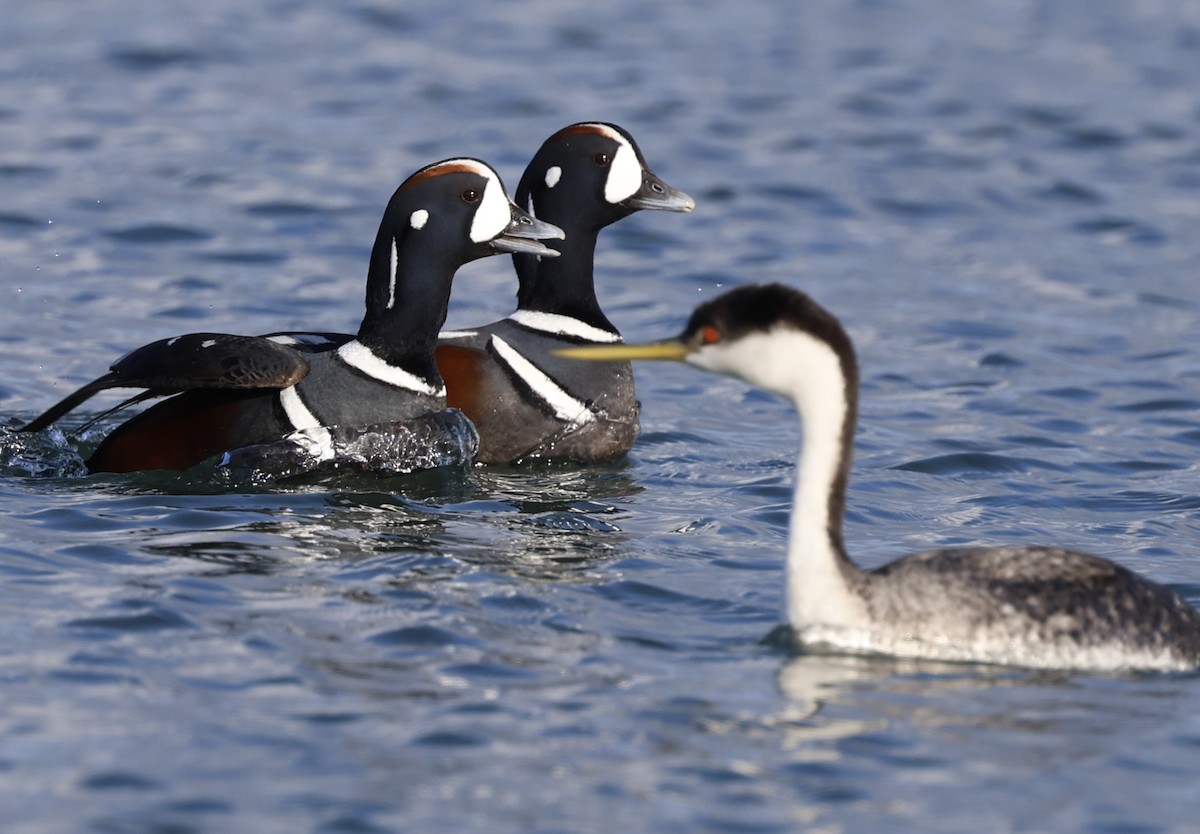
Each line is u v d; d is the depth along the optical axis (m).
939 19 38.25
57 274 21.02
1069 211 25.92
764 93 31.67
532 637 10.47
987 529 13.41
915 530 13.37
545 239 15.18
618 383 15.43
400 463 14.23
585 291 15.64
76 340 18.58
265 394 14.11
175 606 10.66
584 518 13.40
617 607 11.16
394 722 9.12
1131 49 35.97
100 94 29.33
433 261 14.35
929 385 18.22
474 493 14.05
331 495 13.66
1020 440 16.19
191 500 13.27
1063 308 21.41
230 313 19.86
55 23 33.78
